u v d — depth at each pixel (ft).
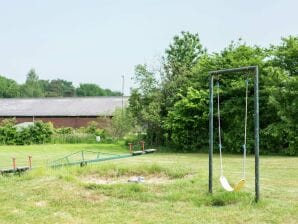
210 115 40.19
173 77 117.70
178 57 159.63
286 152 94.89
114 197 39.32
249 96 101.09
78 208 35.27
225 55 109.91
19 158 89.81
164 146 115.55
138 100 118.62
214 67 106.63
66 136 140.56
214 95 102.63
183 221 31.04
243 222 30.71
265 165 71.51
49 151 108.99
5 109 214.69
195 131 108.37
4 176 49.75
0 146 126.62
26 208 35.29
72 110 207.00
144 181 49.73
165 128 109.91
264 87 98.63
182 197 38.19
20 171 52.85
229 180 46.93
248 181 49.60
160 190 41.63
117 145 128.88
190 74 116.47
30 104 218.79
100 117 173.68
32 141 135.44
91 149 114.32
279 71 95.55
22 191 41.09
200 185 42.80
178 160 82.79
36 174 48.32
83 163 60.13
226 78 105.09
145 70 118.62
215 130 106.22
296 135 94.22
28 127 136.46
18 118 209.26
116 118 144.97
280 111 94.17
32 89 443.73
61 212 34.17
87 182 44.86
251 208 34.37
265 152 99.30
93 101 215.31
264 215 32.30
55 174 47.83
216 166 70.28
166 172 54.03
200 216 32.32
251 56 106.42
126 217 32.48
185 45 160.25
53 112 207.31
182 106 106.32
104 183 47.09
